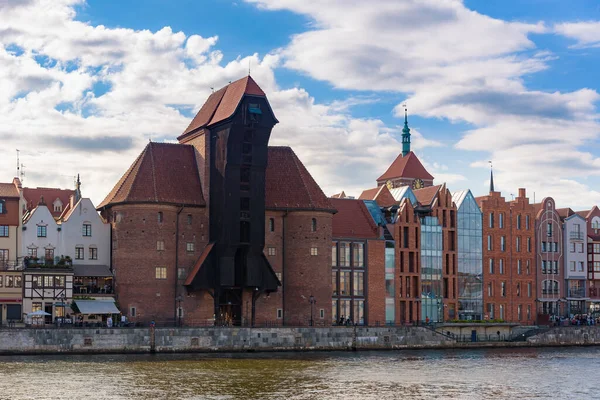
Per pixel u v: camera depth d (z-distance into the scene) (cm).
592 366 11575
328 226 14288
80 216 13600
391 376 10225
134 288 13225
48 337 11719
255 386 9306
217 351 12550
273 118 13725
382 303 15025
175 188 13775
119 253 13338
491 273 16225
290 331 12988
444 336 14050
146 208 13375
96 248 13650
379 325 13950
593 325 15275
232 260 13500
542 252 16838
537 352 13575
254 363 11194
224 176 13500
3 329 11556
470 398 8894
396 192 16588
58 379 9525
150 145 14062
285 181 14388
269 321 14000
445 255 15762
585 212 17938
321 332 13162
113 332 12012
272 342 12875
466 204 16112
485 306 16112
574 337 14988
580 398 9025
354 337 13338
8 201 13238
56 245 13425
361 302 14888
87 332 11875
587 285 17250
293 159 14675
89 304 12950
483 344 14350
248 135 13638
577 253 17188
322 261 14150
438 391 9238
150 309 13262
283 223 14238
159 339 12238
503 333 14912
